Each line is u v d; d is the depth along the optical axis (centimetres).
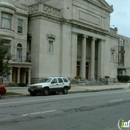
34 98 1880
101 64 4697
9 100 1702
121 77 5506
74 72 4000
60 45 3800
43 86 2195
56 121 925
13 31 3150
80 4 4200
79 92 2775
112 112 1188
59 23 3797
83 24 4159
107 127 845
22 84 2989
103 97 2006
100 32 4616
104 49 4806
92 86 3762
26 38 3428
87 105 1435
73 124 878
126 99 1853
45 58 3528
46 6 3591
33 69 3488
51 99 1781
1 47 1980
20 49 3350
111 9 5034
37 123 878
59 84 2370
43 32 3509
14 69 3173
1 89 1861
